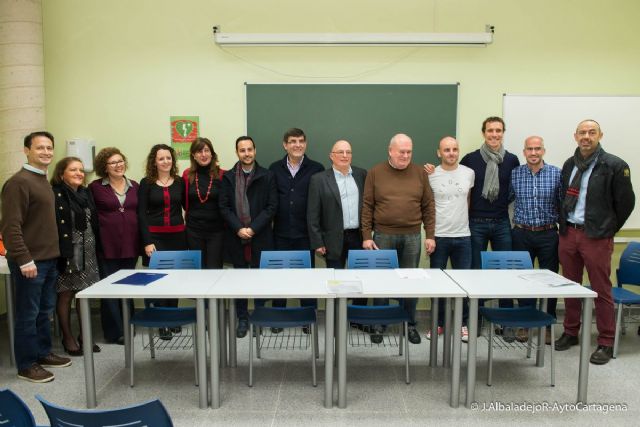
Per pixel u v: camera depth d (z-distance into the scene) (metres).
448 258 3.89
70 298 3.41
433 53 4.11
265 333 3.91
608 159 3.19
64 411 1.42
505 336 3.71
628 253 3.72
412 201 3.51
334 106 4.15
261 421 2.51
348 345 3.62
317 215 3.59
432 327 3.19
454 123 4.17
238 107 4.16
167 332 3.72
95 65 4.12
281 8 4.06
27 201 2.82
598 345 3.33
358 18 4.07
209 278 2.89
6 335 3.88
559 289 2.64
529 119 4.15
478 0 4.05
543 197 3.56
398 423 2.48
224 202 3.65
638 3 4.07
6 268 3.09
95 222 3.44
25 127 3.90
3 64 3.83
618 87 4.14
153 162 3.59
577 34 4.09
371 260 3.31
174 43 4.11
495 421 2.50
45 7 4.07
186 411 2.62
